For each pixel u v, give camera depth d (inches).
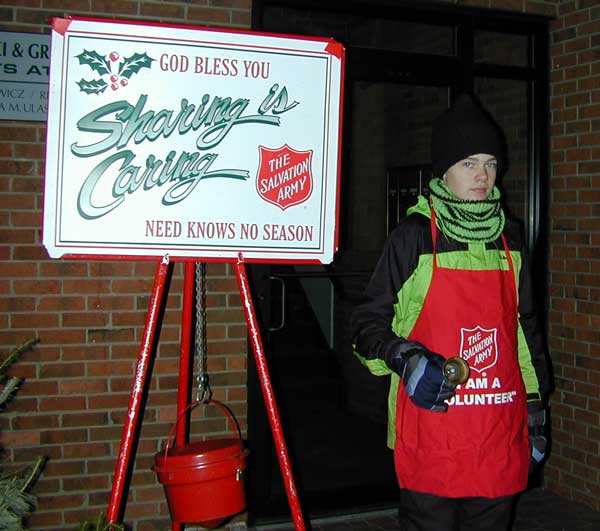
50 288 138.9
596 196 167.2
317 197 112.3
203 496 109.7
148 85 105.3
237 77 108.4
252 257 110.0
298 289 162.4
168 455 113.0
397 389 102.8
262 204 110.0
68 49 102.6
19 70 135.6
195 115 107.2
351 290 167.6
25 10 135.4
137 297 143.3
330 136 112.4
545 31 179.5
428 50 171.0
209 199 108.0
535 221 181.6
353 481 169.3
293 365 163.5
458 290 97.8
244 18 148.8
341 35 163.0
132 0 141.3
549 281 180.1
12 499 103.7
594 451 167.8
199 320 125.0
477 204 100.2
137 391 107.4
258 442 157.2
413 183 171.8
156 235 106.5
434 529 98.7
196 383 148.4
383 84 167.6
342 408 169.0
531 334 106.6
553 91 178.9
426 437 96.7
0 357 136.5
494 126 103.7
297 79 110.7
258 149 109.6
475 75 174.4
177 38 106.0
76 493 141.9
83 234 104.0
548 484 180.2
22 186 136.9
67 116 102.9
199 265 125.0
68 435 140.9
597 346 167.0
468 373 91.1
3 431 138.0
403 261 100.3
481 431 96.3
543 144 180.5
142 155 105.6
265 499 159.0
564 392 175.9
